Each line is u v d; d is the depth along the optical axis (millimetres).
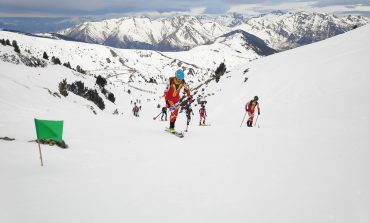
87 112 32125
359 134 10344
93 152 8320
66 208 4219
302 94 30594
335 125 13141
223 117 34375
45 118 14203
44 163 6715
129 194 5004
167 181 5793
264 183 5598
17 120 12594
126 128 14211
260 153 8367
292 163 7000
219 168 6785
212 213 4320
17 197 4348
